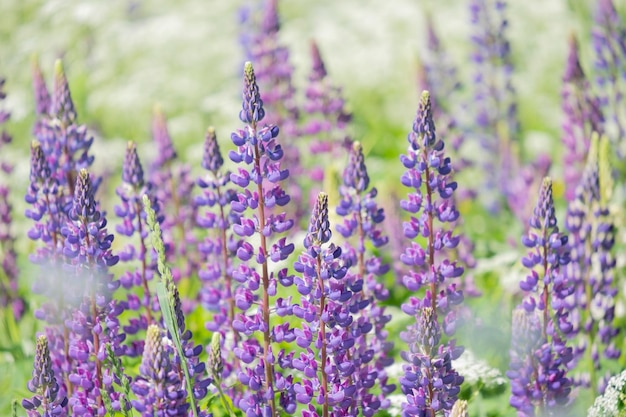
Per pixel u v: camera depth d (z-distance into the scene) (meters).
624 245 10.70
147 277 7.85
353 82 20.00
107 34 19.92
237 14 13.52
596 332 8.72
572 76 12.11
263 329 6.62
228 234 9.73
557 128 18.97
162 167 10.48
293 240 10.60
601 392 8.12
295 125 12.25
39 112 9.90
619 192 11.70
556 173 16.14
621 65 12.25
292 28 22.17
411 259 6.96
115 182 15.84
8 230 10.52
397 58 20.39
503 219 13.83
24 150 14.86
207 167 7.98
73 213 6.77
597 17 12.27
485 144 14.55
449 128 13.59
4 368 8.81
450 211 6.91
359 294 7.35
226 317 7.84
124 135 18.11
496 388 8.21
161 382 6.30
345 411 6.63
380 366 7.45
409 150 6.88
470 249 11.02
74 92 17.61
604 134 12.08
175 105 18.67
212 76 19.28
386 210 11.17
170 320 6.21
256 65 12.68
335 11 22.91
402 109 19.14
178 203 10.33
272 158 6.67
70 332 7.54
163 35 20.05
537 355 6.90
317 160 13.88
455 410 6.11
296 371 8.24
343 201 7.51
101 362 6.96
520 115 19.00
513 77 19.83
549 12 22.20
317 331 6.48
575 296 8.49
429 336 6.45
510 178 13.95
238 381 7.49
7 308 10.23
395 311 9.90
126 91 18.53
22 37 17.66
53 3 18.08
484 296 10.56
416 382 6.52
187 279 10.16
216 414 7.78
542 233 7.11
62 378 7.62
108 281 6.87
